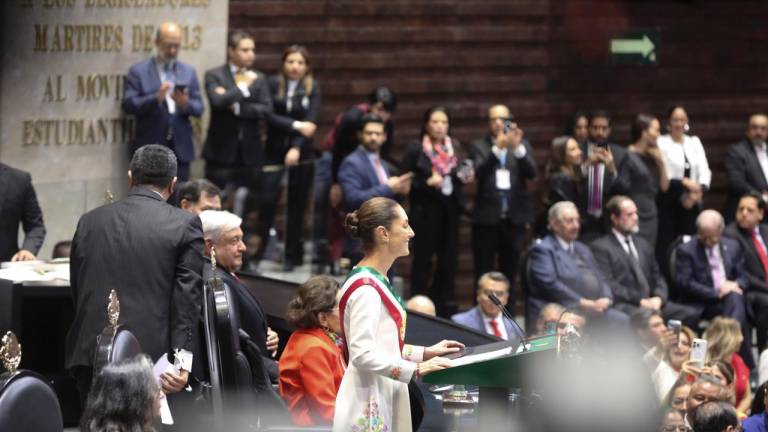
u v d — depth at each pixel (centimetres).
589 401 1198
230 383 1175
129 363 916
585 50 2747
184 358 1204
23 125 2144
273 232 2170
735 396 1975
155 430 921
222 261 1401
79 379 1262
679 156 2531
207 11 2373
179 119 2197
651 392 1284
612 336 1950
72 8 2189
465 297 2673
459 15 2684
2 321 1488
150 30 2295
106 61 2241
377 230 1048
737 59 2819
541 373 1106
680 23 2788
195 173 2222
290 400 1284
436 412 1325
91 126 2227
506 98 2725
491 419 1189
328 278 1315
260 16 2575
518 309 2566
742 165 2609
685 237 2392
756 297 2380
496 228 2355
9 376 956
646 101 2786
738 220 2419
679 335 1823
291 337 1312
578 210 2356
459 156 2358
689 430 1580
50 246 1872
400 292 2347
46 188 1870
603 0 2742
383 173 2255
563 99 2752
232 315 1215
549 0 2728
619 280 2244
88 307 1244
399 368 1023
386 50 2653
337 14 2619
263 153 2316
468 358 1097
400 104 2672
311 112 2336
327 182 2364
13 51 2127
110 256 1247
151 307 1238
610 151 2405
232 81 2284
